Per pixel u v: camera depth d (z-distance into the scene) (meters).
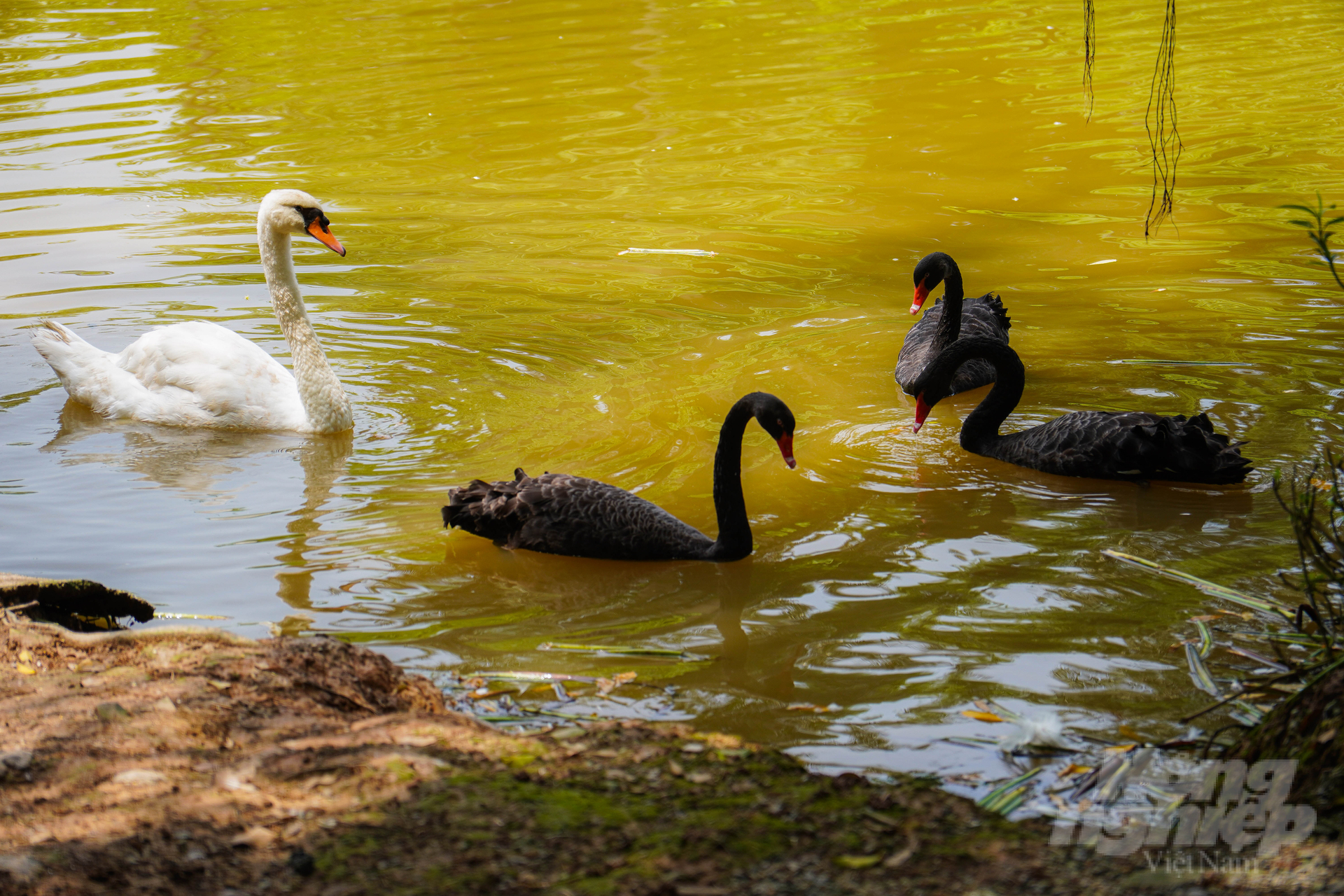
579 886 3.70
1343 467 6.50
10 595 5.91
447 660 5.76
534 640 5.97
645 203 14.25
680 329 10.62
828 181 14.72
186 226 13.81
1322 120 15.94
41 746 4.59
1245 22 21.86
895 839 4.01
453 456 8.31
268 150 16.66
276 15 24.91
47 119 18.14
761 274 11.95
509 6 25.39
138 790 4.27
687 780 4.37
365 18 24.55
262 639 5.49
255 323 11.12
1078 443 7.84
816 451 8.35
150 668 5.21
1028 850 3.97
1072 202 13.62
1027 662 5.58
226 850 3.92
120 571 6.77
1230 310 10.45
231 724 4.77
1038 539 6.96
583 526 6.92
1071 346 9.95
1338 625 5.48
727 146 16.27
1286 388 8.81
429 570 6.80
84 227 13.75
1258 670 5.35
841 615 6.14
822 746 4.94
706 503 7.48
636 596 6.43
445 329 10.79
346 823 4.06
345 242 13.26
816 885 3.73
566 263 12.42
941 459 8.22
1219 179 13.98
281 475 8.13
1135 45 20.73
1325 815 4.06
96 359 9.41
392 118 18.05
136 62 21.50
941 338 9.52
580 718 5.16
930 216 13.39
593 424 8.71
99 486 7.96
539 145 16.61
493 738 4.67
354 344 10.52
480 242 13.13
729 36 22.61
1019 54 20.58
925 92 18.55
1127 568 6.52
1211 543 6.78
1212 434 7.57
